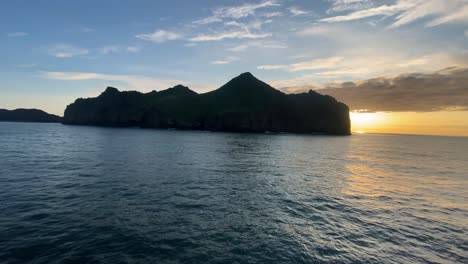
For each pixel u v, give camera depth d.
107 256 12.02
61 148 56.75
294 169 38.88
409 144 134.75
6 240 12.98
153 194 22.50
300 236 14.98
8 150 50.34
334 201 22.23
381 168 42.88
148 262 11.70
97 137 95.38
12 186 23.31
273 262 12.05
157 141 85.12
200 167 37.84
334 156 59.81
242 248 13.31
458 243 14.70
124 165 36.62
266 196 23.30
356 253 13.18
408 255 13.16
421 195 25.25
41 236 13.63
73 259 11.64
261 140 109.56
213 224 16.39
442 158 62.56
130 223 15.98
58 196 20.73
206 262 11.88
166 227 15.63
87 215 16.92
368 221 17.70
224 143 87.00
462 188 28.91
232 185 27.17
